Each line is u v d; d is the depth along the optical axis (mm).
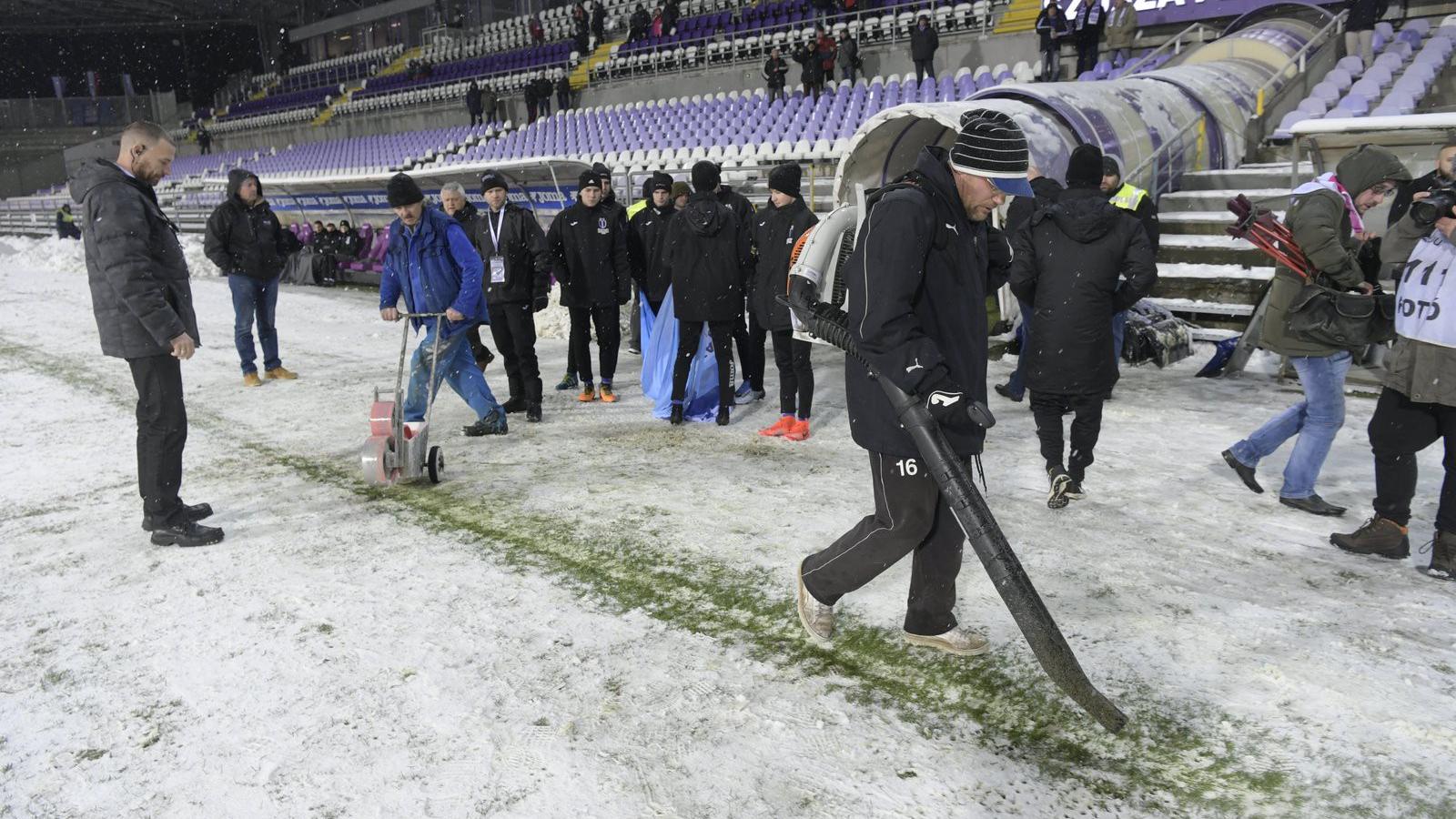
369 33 40781
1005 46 17859
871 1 20250
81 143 41062
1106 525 3721
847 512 3924
